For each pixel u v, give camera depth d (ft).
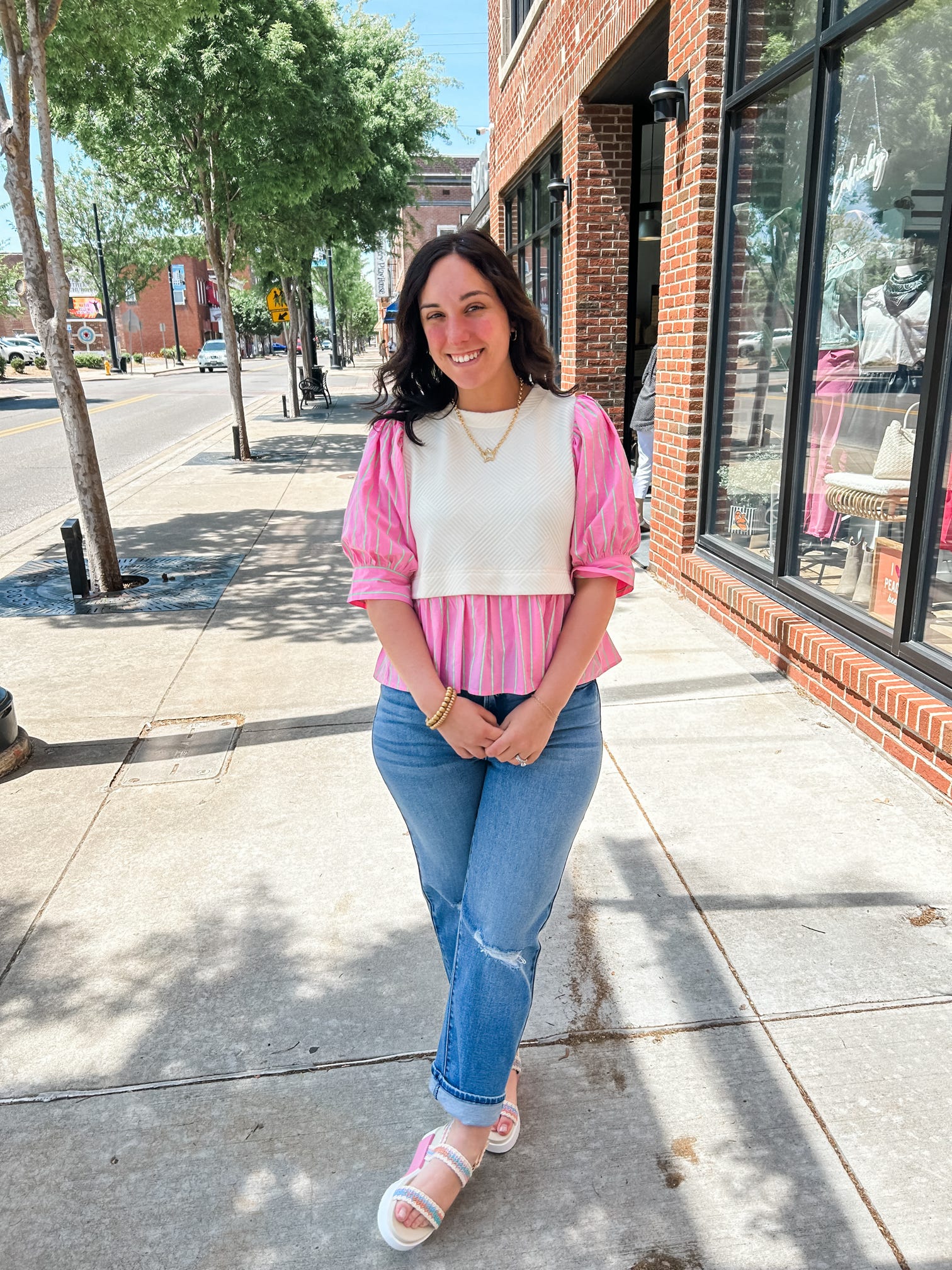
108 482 40.16
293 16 37.65
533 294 40.24
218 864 10.59
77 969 8.89
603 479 5.75
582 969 8.66
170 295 245.04
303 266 72.49
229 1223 6.33
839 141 14.53
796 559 16.14
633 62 24.41
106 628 19.61
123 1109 7.27
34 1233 6.30
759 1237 6.10
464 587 5.64
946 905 9.39
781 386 16.51
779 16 15.98
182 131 37.63
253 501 34.40
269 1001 8.39
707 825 11.01
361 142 41.14
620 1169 6.64
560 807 5.80
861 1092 7.22
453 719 5.57
